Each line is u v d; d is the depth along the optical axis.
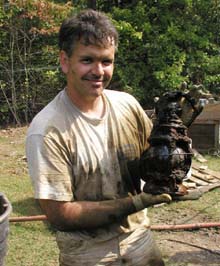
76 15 1.98
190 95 2.10
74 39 1.94
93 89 2.00
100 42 1.93
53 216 2.03
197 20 11.78
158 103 2.10
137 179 2.22
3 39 11.23
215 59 11.66
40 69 11.43
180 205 6.06
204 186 6.56
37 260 4.67
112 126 2.13
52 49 11.38
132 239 2.20
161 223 5.59
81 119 2.08
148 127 2.26
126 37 11.36
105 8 12.15
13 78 11.40
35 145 2.01
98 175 2.10
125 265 2.19
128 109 2.21
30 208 5.95
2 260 2.88
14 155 8.45
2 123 11.55
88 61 1.96
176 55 11.31
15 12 11.01
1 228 2.81
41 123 2.03
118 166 2.14
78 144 2.05
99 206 2.03
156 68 11.40
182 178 2.02
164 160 1.97
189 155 2.02
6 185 6.80
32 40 11.27
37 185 2.00
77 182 2.08
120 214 2.03
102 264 2.15
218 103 8.29
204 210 5.93
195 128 8.44
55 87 11.64
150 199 2.00
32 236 5.13
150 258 2.27
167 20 11.55
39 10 10.95
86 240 2.14
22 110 11.55
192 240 5.11
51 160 2.00
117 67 11.41
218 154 8.26
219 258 4.74
